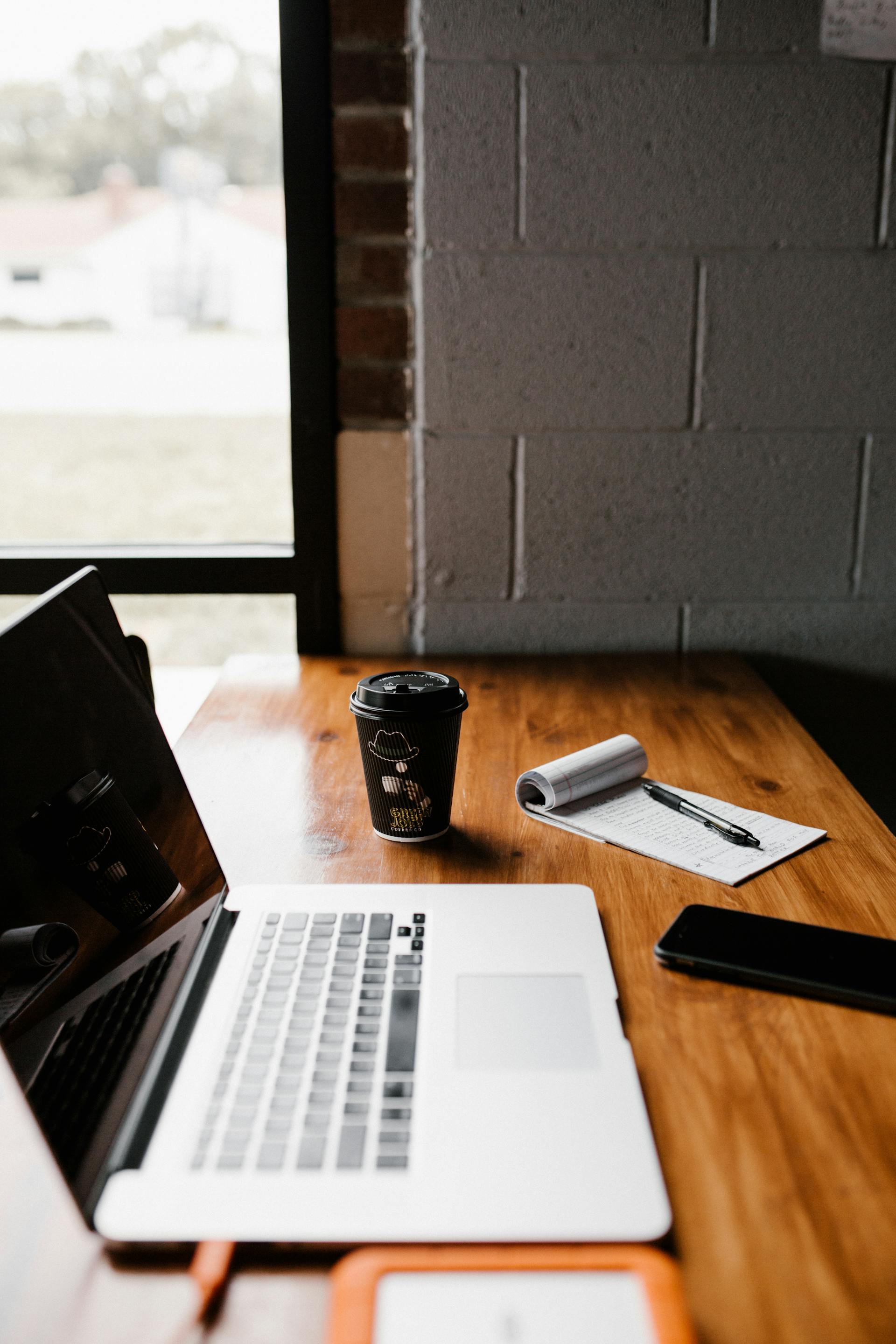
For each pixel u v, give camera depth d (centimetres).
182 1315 44
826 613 154
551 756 111
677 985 68
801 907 77
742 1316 43
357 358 145
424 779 86
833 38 135
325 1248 47
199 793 101
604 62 136
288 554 154
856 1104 56
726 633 155
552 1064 58
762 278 142
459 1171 50
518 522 151
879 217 140
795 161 139
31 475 207
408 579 153
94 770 68
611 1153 51
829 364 145
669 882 82
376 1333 41
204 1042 59
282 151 139
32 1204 51
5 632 64
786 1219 48
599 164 139
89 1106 52
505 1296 43
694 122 137
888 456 148
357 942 70
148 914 66
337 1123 53
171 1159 51
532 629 155
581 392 146
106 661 76
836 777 104
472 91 137
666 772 106
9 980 52
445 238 141
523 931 72
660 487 149
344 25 135
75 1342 43
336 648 156
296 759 111
